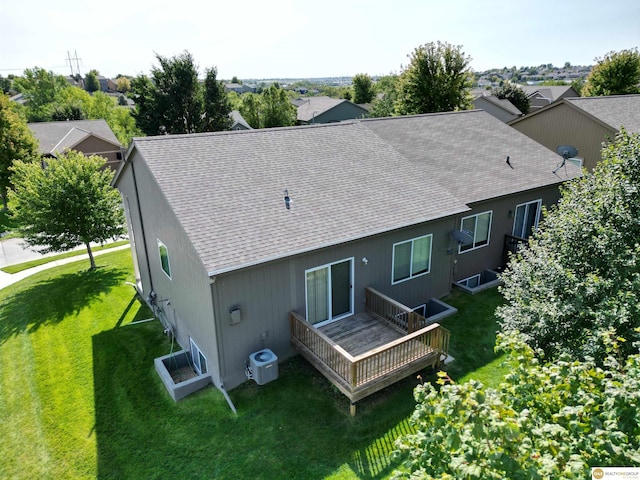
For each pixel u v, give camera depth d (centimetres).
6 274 1875
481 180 1459
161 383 1012
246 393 944
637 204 806
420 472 410
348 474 741
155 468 777
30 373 1077
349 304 1120
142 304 1455
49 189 1617
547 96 6638
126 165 1269
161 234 1139
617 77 3491
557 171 1648
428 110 3272
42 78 7106
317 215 1041
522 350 510
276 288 959
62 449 830
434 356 960
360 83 7462
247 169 1124
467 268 1449
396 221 1105
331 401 914
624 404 402
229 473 755
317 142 1343
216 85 4084
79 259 2022
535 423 436
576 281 777
